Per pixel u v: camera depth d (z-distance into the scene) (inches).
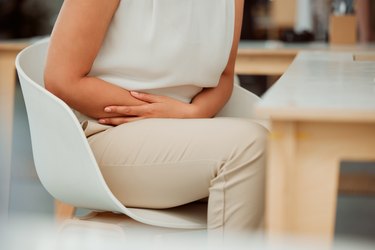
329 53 117.7
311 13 238.5
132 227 67.8
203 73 75.4
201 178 66.6
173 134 67.6
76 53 70.1
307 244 32.3
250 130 65.9
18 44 136.8
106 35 72.2
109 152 69.2
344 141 49.2
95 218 70.0
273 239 47.3
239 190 64.7
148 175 68.2
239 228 64.9
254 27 264.4
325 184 49.8
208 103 78.3
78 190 67.7
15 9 288.5
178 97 76.7
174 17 72.0
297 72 76.8
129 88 73.4
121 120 72.5
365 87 59.8
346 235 129.2
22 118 241.6
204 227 68.6
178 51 72.4
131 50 72.0
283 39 178.9
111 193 64.6
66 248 32.3
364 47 152.1
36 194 151.3
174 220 68.1
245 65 142.0
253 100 88.2
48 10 294.0
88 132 71.5
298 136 49.6
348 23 168.9
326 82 64.6
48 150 69.0
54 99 65.6
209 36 74.2
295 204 50.2
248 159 64.8
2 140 129.0
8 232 30.2
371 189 121.7
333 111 46.3
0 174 121.3
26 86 69.1
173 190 68.2
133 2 71.5
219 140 65.9
